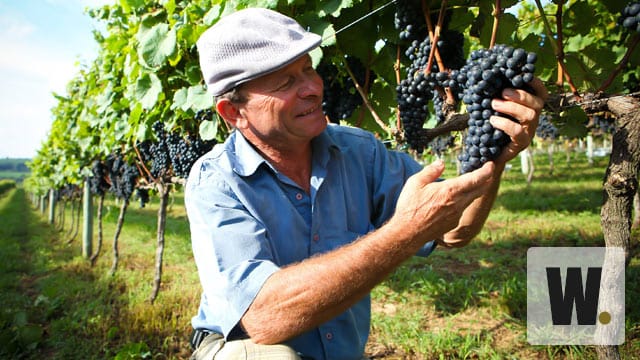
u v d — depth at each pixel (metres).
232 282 1.52
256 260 1.57
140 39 4.18
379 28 2.68
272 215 1.77
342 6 2.53
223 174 1.74
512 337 4.18
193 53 3.95
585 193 13.12
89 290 6.91
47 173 16.83
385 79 3.09
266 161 1.76
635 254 6.14
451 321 4.68
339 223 1.88
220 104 1.73
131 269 8.51
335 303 1.40
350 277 1.38
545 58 2.58
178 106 4.14
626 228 1.79
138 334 4.98
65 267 9.24
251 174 1.74
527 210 11.29
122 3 4.48
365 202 1.98
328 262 1.41
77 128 8.83
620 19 1.70
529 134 1.48
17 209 32.44
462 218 1.82
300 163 1.88
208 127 4.09
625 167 1.73
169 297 6.11
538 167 27.00
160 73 4.40
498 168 1.63
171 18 3.84
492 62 1.51
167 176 6.11
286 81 1.63
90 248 10.25
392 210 2.02
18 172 185.50
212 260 1.62
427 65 2.20
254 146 1.83
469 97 1.57
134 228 15.05
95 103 7.54
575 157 32.81
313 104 1.69
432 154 9.08
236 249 1.60
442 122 2.47
